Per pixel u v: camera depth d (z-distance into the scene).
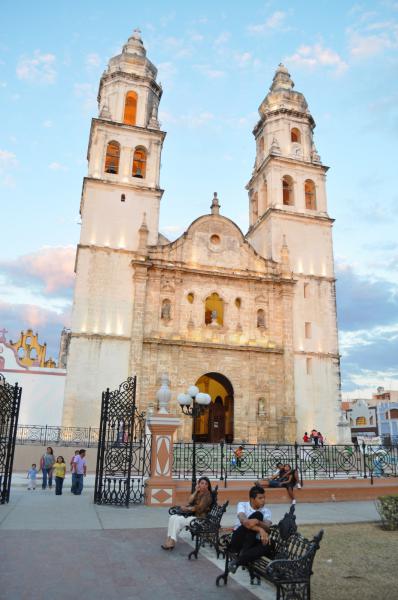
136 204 42.47
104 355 37.50
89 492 21.31
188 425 37.59
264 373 40.88
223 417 42.03
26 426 33.97
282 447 34.66
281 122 50.19
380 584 9.08
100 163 42.81
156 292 40.19
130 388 18.47
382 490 20.89
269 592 8.42
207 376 42.50
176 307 40.25
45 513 15.04
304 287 44.84
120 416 18.36
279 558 8.32
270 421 39.78
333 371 42.97
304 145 50.09
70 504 17.06
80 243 39.91
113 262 40.00
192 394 18.75
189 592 8.30
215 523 10.68
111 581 8.67
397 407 76.94
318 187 49.03
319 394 41.88
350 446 25.69
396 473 24.94
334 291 45.56
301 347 42.69
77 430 35.31
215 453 31.14
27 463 30.92
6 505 16.41
